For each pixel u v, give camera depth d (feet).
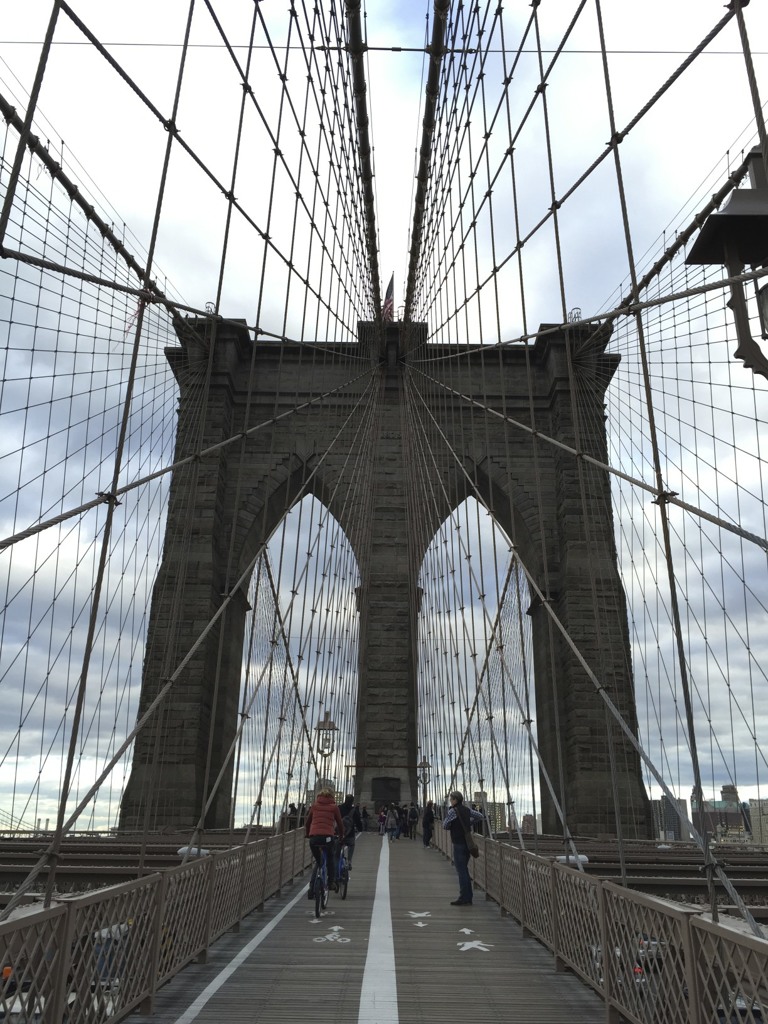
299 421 147.54
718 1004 12.67
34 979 13.01
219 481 136.05
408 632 140.56
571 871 22.90
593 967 20.53
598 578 128.57
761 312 32.30
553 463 141.38
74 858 49.29
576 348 136.77
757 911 32.83
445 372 145.48
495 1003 20.29
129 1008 18.10
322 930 30.94
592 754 120.88
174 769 118.32
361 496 145.07
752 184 33.83
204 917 25.43
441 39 89.30
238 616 144.87
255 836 65.57
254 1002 20.07
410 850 79.77
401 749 135.23
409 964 24.67
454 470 141.28
